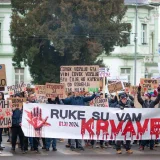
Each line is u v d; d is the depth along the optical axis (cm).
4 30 7819
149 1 8769
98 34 5875
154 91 3091
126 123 2598
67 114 2584
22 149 2616
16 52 6091
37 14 5831
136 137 2605
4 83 2738
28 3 5978
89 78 2812
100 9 5853
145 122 2608
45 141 2725
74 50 5791
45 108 2575
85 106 2589
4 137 3428
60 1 5756
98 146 2852
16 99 2667
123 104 2633
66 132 2588
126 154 2552
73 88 2814
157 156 2477
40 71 6112
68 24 5731
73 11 5791
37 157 2431
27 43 5969
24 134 2552
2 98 2647
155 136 2617
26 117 2562
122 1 6012
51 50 6059
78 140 2717
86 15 5788
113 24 5922
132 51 7956
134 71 7556
